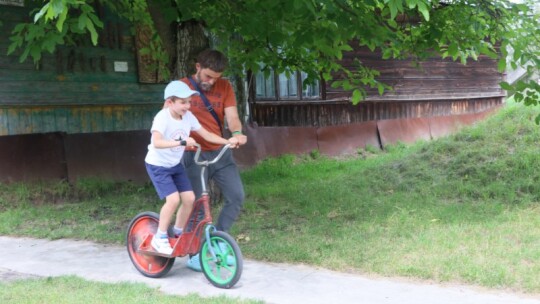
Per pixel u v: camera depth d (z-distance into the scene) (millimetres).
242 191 5383
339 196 8586
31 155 9758
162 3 7383
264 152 13102
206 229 4910
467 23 7301
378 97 15898
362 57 15414
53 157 10008
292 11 6180
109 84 11070
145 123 11727
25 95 9922
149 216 5348
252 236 6508
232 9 7473
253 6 6996
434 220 6832
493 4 7227
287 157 13078
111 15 10969
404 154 11234
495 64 18688
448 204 7801
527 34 7402
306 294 4641
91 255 6059
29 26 6441
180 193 5074
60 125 10445
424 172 9391
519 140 9773
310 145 14125
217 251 4875
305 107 14656
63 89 10414
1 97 9633
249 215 7656
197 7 7168
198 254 5266
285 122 14227
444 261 5211
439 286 4781
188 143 4621
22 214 8102
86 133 10500
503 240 5852
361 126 15234
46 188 9445
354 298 4520
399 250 5656
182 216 5121
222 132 5438
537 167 8672
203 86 5250
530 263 5176
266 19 6965
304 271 5285
